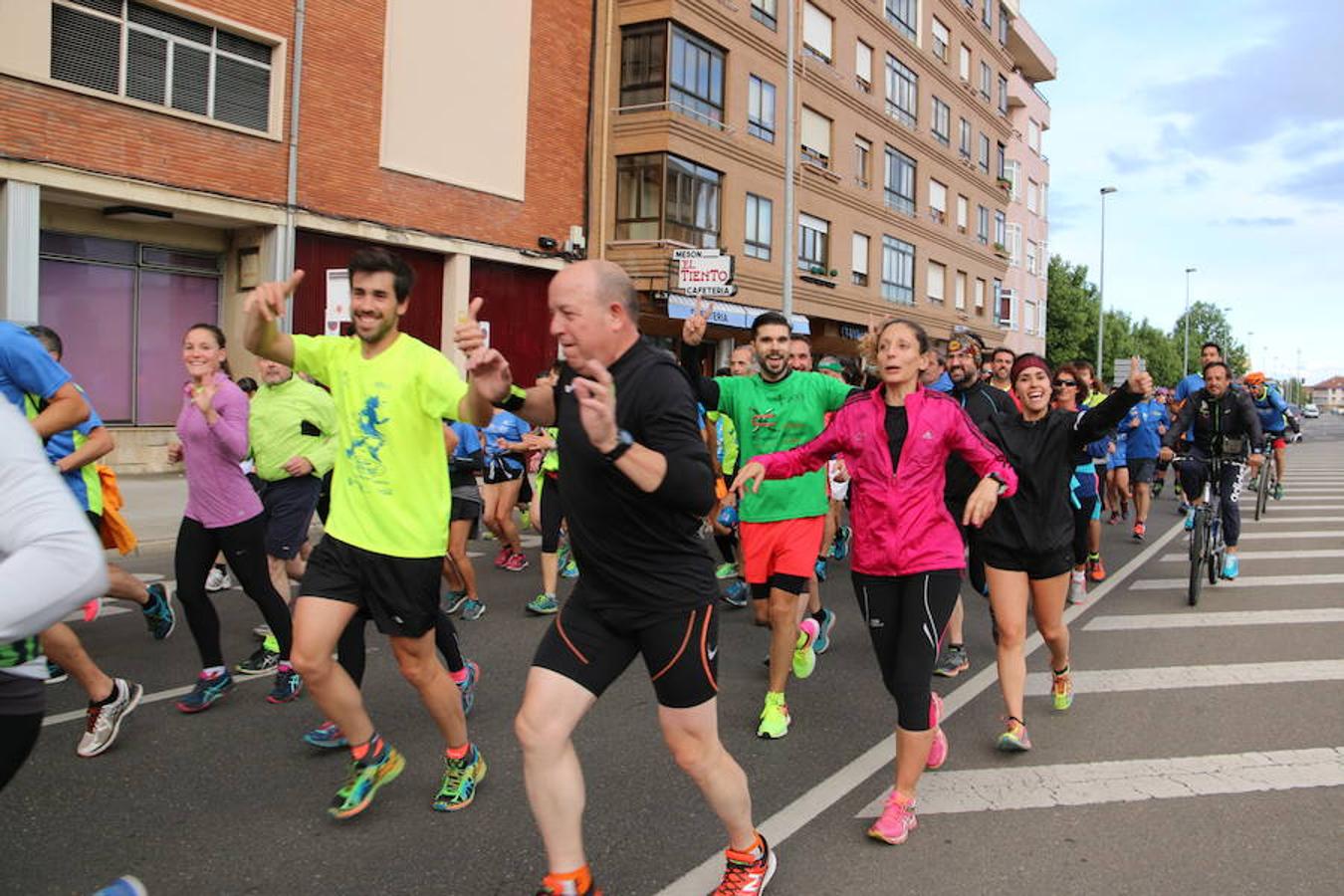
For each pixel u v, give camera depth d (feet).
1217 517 29.09
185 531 16.19
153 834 11.78
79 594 6.36
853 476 13.09
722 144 73.20
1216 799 13.26
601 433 8.10
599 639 9.44
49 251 45.96
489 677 18.83
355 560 11.77
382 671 19.13
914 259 108.17
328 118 51.60
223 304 52.54
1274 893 10.64
